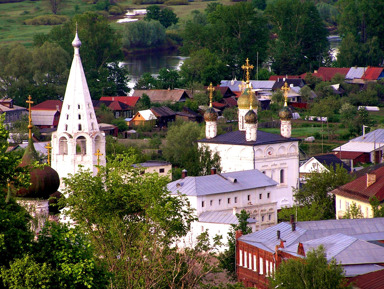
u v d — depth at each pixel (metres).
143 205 137.50
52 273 102.44
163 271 125.50
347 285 135.75
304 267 135.50
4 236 103.38
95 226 141.00
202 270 134.62
